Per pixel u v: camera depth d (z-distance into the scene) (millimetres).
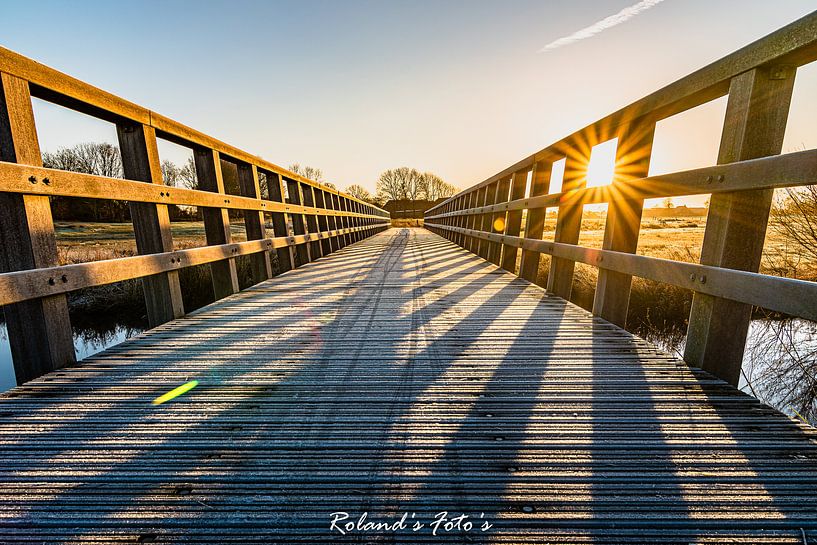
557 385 1545
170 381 1603
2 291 1447
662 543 823
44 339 1698
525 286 3707
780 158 1276
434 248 8430
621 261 2262
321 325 2406
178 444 1165
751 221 1560
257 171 4164
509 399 1428
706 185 1646
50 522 886
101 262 1936
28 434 1222
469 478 1009
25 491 975
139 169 2348
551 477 1011
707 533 845
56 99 1824
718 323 1631
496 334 2209
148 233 2451
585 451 1119
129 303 6789
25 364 1718
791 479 1001
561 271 3234
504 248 4828
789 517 882
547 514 895
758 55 1410
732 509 904
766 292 1312
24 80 1593
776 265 5410
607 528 860
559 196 3191
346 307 2871
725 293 1513
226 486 986
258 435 1209
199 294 7172
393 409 1359
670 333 5410
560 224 3217
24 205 1601
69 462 1085
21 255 1638
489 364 1764
